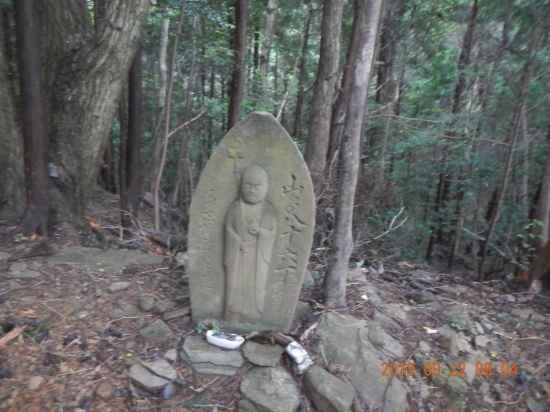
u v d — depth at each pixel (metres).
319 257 5.13
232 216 3.10
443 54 9.60
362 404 2.91
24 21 4.04
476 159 7.59
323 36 6.56
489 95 8.10
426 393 3.15
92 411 2.67
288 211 3.13
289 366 3.10
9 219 4.62
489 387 3.33
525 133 7.22
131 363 2.97
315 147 6.75
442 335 3.66
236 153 3.06
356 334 3.41
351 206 3.55
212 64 8.95
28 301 3.37
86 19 4.95
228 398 2.87
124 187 5.52
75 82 4.78
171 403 2.79
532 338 3.89
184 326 3.37
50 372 2.84
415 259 7.48
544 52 6.80
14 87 5.29
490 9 7.86
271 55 15.50
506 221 7.47
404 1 9.92
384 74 10.05
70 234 4.74
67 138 4.84
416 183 9.30
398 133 9.52
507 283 5.21
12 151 4.61
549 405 3.29
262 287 3.24
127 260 4.35
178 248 5.30
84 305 3.44
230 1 8.81
